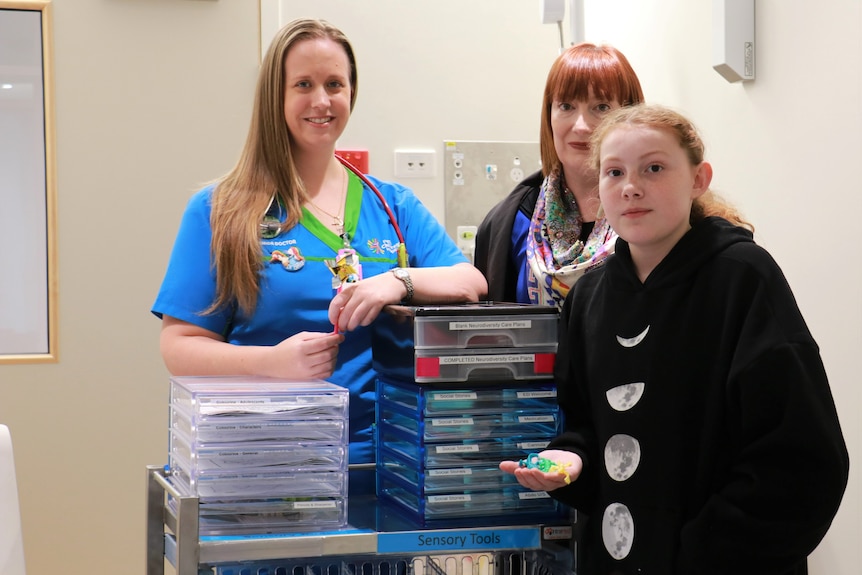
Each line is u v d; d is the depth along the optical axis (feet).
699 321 3.98
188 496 3.95
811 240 6.15
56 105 9.62
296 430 4.24
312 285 5.34
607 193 4.15
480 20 10.55
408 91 10.43
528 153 10.70
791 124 6.34
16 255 9.66
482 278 5.61
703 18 7.46
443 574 4.68
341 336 4.80
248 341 5.34
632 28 8.95
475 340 4.38
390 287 4.92
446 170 10.51
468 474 4.38
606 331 4.27
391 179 10.44
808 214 6.17
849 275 5.78
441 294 5.14
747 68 6.72
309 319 5.32
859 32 5.65
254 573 4.38
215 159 9.93
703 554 3.79
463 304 5.16
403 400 4.62
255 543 3.98
